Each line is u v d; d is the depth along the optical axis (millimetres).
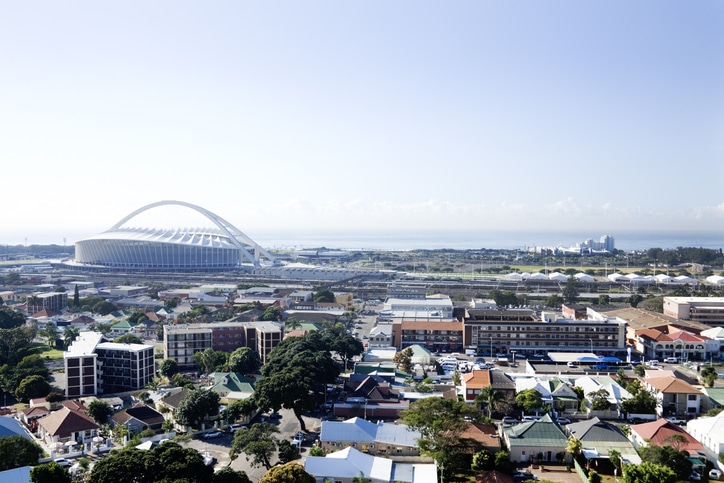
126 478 106438
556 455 137250
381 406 173875
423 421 137375
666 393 174250
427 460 139000
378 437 145500
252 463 133000
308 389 166750
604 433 140875
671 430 143125
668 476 114875
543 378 198750
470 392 178375
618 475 129125
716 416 147875
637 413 168250
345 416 175125
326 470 124312
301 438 153875
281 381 164875
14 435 142125
